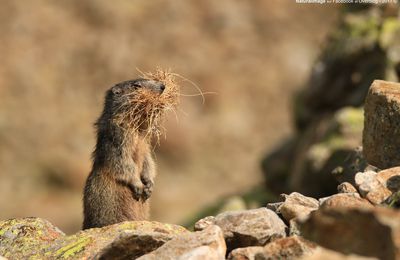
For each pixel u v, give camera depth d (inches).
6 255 407.8
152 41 1916.8
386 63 855.7
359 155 536.1
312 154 803.4
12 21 1911.9
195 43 1936.5
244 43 1963.6
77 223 1483.8
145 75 528.4
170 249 332.8
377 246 259.6
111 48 1882.4
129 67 1860.2
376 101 429.1
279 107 1841.8
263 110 1824.6
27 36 1889.8
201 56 1904.5
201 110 1785.2
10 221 435.5
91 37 1905.8
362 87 877.2
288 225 375.6
